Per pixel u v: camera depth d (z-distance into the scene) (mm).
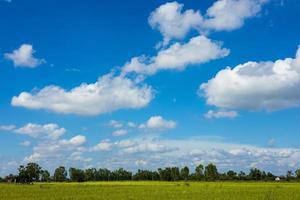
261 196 75188
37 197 73812
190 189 102438
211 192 88625
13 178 176500
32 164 174750
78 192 90312
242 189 101062
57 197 73750
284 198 70000
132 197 73938
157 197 73938
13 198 71062
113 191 94750
